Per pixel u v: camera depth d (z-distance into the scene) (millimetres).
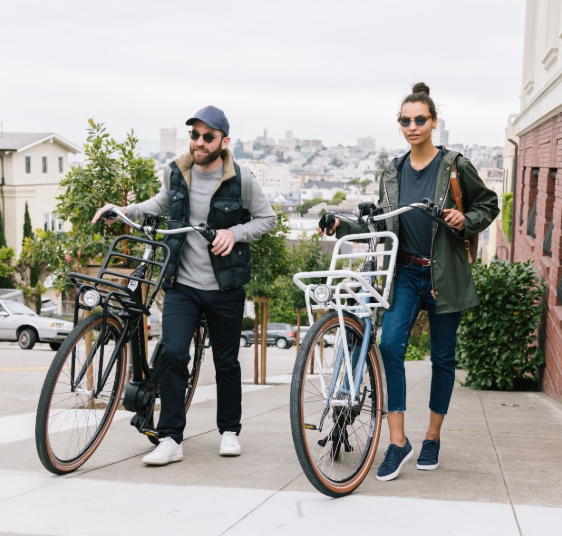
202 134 4355
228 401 4629
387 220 4117
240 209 4512
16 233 45438
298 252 20297
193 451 4723
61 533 3156
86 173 7754
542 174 12406
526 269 10680
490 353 10680
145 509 3449
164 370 4375
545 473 4230
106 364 4234
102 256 7781
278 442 5102
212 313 4520
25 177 46094
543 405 8695
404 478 4035
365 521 3279
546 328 10523
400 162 4242
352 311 3990
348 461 3973
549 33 11781
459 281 4078
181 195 4453
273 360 27844
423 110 4078
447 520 3291
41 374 14477
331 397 3723
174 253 4418
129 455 4586
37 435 3875
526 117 15570
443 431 5941
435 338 4215
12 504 3529
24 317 23703
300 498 3605
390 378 4012
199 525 3240
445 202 4070
